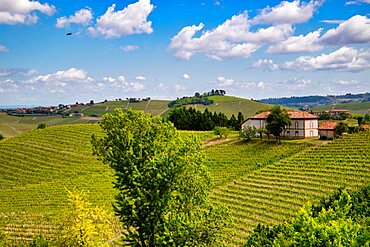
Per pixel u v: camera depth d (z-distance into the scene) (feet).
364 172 230.68
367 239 63.82
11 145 407.03
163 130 109.70
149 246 100.58
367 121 404.77
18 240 185.06
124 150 103.45
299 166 266.57
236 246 157.89
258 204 210.38
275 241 72.95
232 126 532.73
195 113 538.06
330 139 328.08
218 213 102.22
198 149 110.32
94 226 124.47
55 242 127.75
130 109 108.58
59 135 429.79
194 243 97.25
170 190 102.06
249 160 307.58
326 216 77.61
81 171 334.65
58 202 257.96
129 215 101.14
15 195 281.13
